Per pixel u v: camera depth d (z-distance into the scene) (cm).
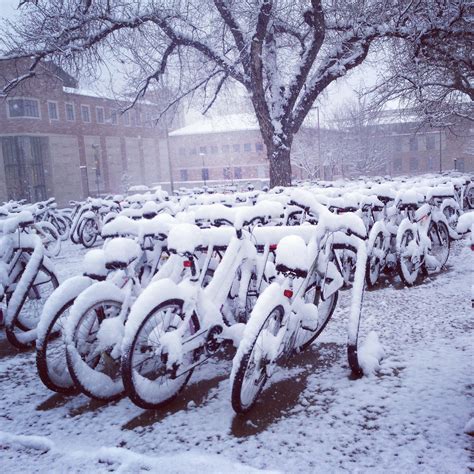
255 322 277
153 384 295
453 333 396
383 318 452
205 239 362
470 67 1543
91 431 278
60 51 1420
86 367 305
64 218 1405
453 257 716
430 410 273
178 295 302
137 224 357
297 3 1445
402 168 7512
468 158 7188
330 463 231
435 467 221
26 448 265
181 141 7450
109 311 329
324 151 5181
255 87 1400
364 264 351
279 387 320
